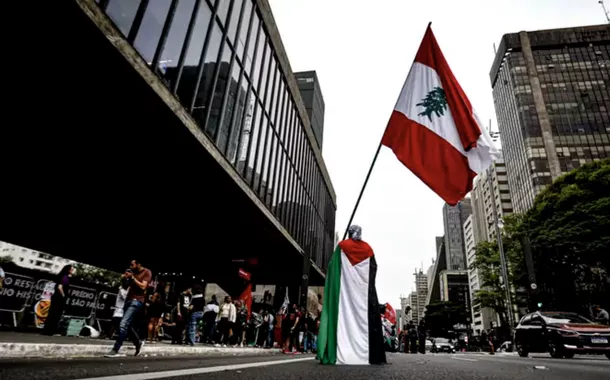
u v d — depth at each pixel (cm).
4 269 956
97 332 1073
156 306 1058
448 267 16975
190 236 2092
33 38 746
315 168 3244
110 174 1316
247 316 1428
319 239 3353
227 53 1366
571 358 1014
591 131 7081
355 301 487
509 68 8150
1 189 1369
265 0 1738
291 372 317
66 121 1015
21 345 411
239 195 1543
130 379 225
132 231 1917
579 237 2786
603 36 7931
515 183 7850
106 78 864
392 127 607
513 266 3819
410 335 2266
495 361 664
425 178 565
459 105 580
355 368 381
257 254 2573
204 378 245
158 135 1094
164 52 985
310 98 3872
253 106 1670
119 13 817
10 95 906
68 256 1941
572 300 3048
